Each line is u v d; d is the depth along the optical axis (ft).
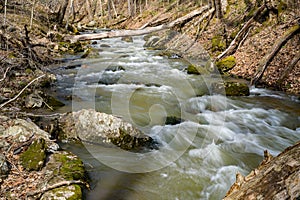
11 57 32.35
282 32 37.70
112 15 122.93
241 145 19.29
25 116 20.68
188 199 13.82
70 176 13.99
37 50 41.63
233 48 42.29
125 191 13.98
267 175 8.10
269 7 42.16
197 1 67.92
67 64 41.34
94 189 13.97
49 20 64.69
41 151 15.24
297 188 6.75
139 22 86.33
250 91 31.35
